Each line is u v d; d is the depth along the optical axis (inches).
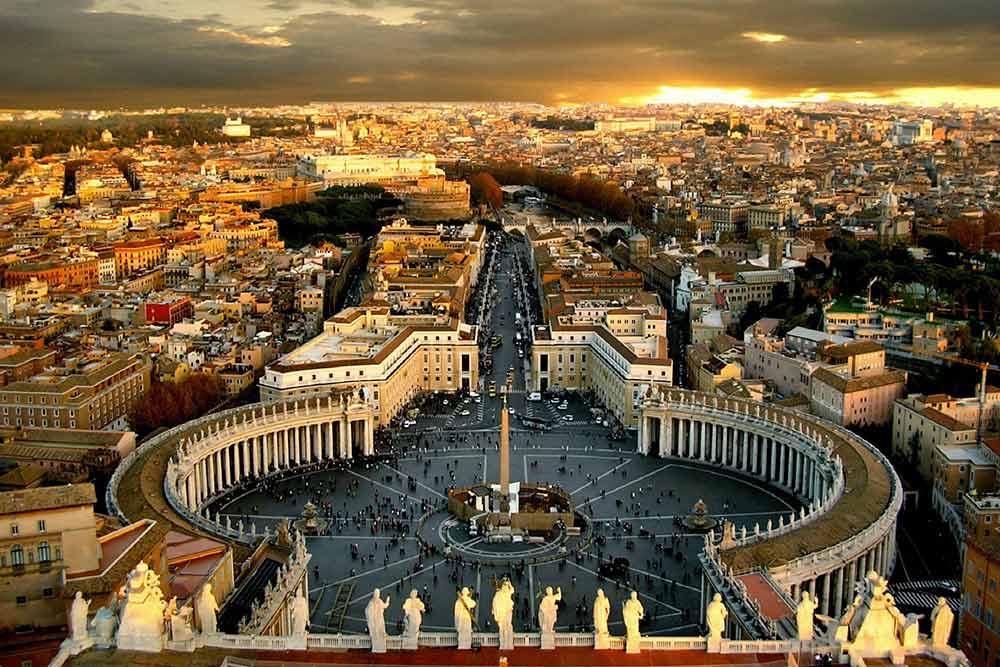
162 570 7194.9
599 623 5679.1
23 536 6614.2
